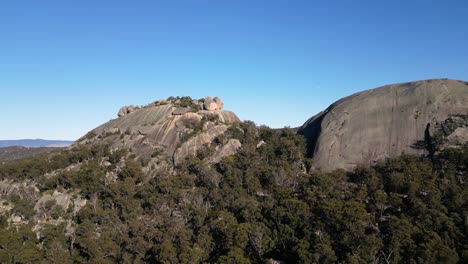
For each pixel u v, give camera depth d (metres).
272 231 50.81
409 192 55.47
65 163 99.38
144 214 68.94
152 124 109.75
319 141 86.50
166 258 48.31
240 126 106.12
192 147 93.25
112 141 109.31
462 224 45.78
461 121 75.00
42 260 57.38
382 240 44.62
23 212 77.56
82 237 60.53
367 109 89.38
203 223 58.56
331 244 45.72
